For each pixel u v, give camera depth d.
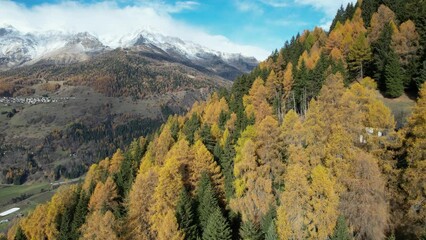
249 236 54.12
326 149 55.88
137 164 107.25
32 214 115.50
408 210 48.75
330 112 57.97
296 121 63.53
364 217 47.91
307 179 54.69
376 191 48.62
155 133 134.38
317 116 58.81
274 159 63.84
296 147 59.06
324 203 49.88
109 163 134.38
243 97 105.00
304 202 51.53
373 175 49.00
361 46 97.25
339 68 89.50
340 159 53.62
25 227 112.50
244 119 85.44
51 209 107.88
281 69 115.94
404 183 49.78
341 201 49.97
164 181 70.06
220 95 129.75
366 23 121.50
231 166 73.94
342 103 58.19
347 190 50.44
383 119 57.50
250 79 114.88
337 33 112.69
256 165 63.88
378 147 55.88
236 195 66.00
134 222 70.94
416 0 105.25
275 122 66.06
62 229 96.88
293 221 51.16
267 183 60.84
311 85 91.50
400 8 110.81
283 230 50.94
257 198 61.31
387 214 49.38
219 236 53.16
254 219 60.47
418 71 84.94
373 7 126.50
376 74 93.56
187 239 59.59
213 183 73.38
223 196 72.12
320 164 54.88
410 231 47.44
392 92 86.19
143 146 121.12
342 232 45.31
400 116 76.69
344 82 85.06
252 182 62.69
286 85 99.31
